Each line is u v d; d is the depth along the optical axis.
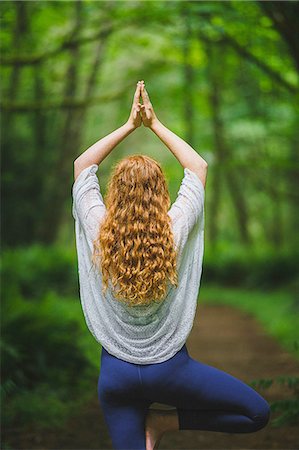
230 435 6.68
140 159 3.54
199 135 23.95
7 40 12.16
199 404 3.46
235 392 3.43
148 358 3.37
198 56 16.06
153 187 3.46
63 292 19.62
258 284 24.70
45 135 23.36
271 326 14.48
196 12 11.25
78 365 9.04
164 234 3.39
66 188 24.38
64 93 21.25
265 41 12.11
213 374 3.44
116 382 3.39
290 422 6.11
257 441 6.39
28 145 22.81
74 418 7.25
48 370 8.59
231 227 41.75
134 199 3.42
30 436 6.59
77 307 15.20
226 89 19.52
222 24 11.47
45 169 22.97
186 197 3.55
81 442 6.44
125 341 3.39
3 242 22.88
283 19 9.70
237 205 32.84
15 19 12.94
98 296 3.45
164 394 3.41
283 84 12.33
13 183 22.27
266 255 26.62
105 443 6.41
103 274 3.40
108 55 22.06
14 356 7.78
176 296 3.43
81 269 3.56
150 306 3.38
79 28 13.04
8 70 16.25
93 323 3.47
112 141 3.76
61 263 20.69
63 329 9.60
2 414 6.95
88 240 3.49
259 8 10.27
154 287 3.35
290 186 28.62
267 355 11.31
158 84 19.86
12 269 16.66
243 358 11.17
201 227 3.58
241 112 19.05
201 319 17.22
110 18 12.24
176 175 29.27
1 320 8.67
